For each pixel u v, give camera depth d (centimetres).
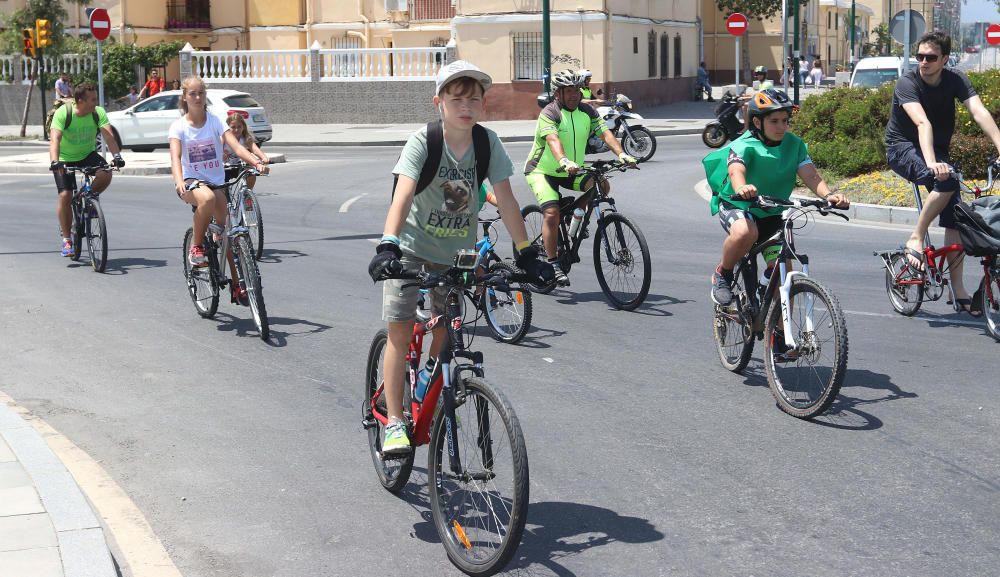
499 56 3688
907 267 888
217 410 683
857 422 639
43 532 455
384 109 3788
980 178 1552
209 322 927
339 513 521
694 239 1340
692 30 4609
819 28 7475
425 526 506
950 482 545
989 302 826
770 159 680
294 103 3872
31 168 2389
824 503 520
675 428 634
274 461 593
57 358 812
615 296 962
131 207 1742
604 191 964
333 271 1162
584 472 566
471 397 446
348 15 4572
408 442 487
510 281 444
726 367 754
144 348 840
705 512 512
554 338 859
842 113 1798
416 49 3759
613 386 723
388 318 480
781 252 658
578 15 3616
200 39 4812
